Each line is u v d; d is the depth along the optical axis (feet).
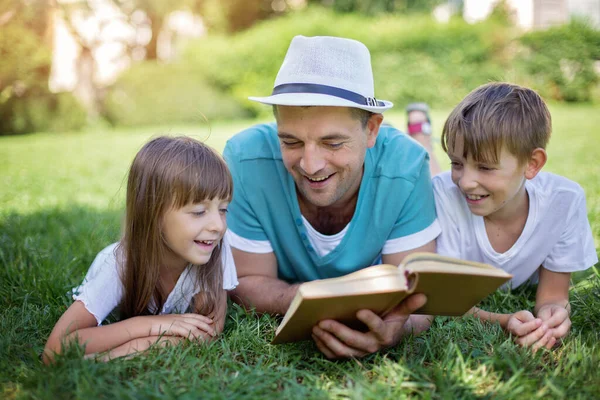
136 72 48.42
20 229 11.80
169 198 6.80
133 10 52.24
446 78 49.14
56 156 27.02
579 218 8.10
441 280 5.66
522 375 5.97
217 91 51.29
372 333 6.29
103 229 11.80
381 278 5.90
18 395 5.66
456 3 71.87
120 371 6.04
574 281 9.36
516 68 48.44
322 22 51.29
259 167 8.17
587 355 6.38
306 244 8.22
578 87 48.01
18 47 38.14
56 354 6.07
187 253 7.00
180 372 5.99
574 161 20.80
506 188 7.47
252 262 8.41
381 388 5.59
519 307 8.36
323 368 6.53
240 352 6.75
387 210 7.95
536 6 63.52
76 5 42.88
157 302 7.64
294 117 6.96
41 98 41.01
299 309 5.74
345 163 7.22
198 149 7.07
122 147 30.94
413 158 8.09
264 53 50.65
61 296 8.29
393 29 50.60
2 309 8.12
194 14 61.46
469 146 7.36
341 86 7.02
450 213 8.29
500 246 8.29
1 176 20.62
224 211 7.26
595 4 63.93
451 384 5.79
